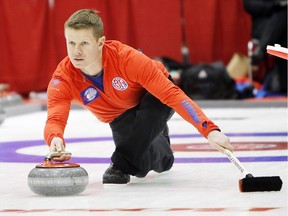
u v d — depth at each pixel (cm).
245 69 2461
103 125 1712
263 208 647
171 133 1469
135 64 771
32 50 2555
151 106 804
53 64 2570
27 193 763
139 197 725
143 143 808
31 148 1262
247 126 1596
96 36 757
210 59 2562
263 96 2384
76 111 2261
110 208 664
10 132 1593
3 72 2573
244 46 2572
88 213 641
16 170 961
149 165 838
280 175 856
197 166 965
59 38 2569
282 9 2255
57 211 654
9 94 2319
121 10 2541
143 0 2548
